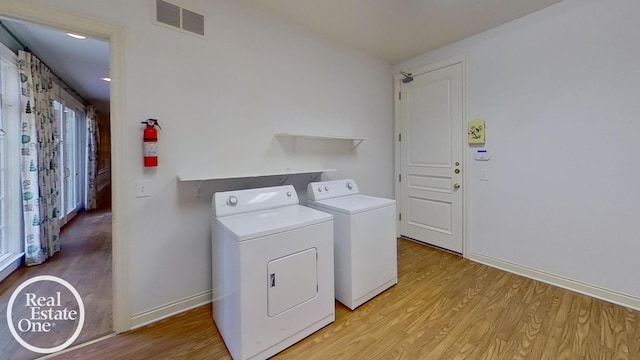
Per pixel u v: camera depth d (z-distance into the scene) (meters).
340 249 2.21
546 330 1.83
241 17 2.30
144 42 1.86
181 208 2.06
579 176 2.30
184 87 2.04
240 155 2.35
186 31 2.03
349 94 3.23
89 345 1.72
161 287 2.00
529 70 2.54
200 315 2.05
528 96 2.56
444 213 3.32
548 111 2.45
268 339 1.64
